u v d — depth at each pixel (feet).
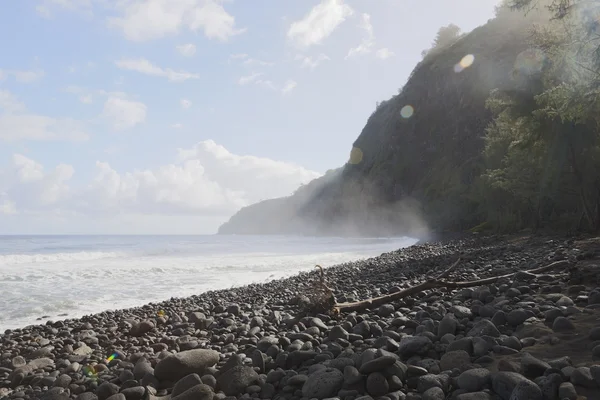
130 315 34.17
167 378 15.40
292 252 133.69
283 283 49.83
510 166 112.47
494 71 284.20
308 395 11.85
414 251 92.99
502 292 23.36
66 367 19.95
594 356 11.60
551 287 21.63
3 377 19.77
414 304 25.12
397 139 340.80
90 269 75.46
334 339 17.78
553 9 54.34
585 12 50.44
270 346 17.02
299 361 15.07
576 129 75.61
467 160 255.29
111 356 21.76
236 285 56.49
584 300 18.25
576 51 53.36
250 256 113.60
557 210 122.72
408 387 11.70
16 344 26.43
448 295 26.27
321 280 26.40
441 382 11.02
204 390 12.80
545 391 9.59
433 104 325.01
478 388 10.51
